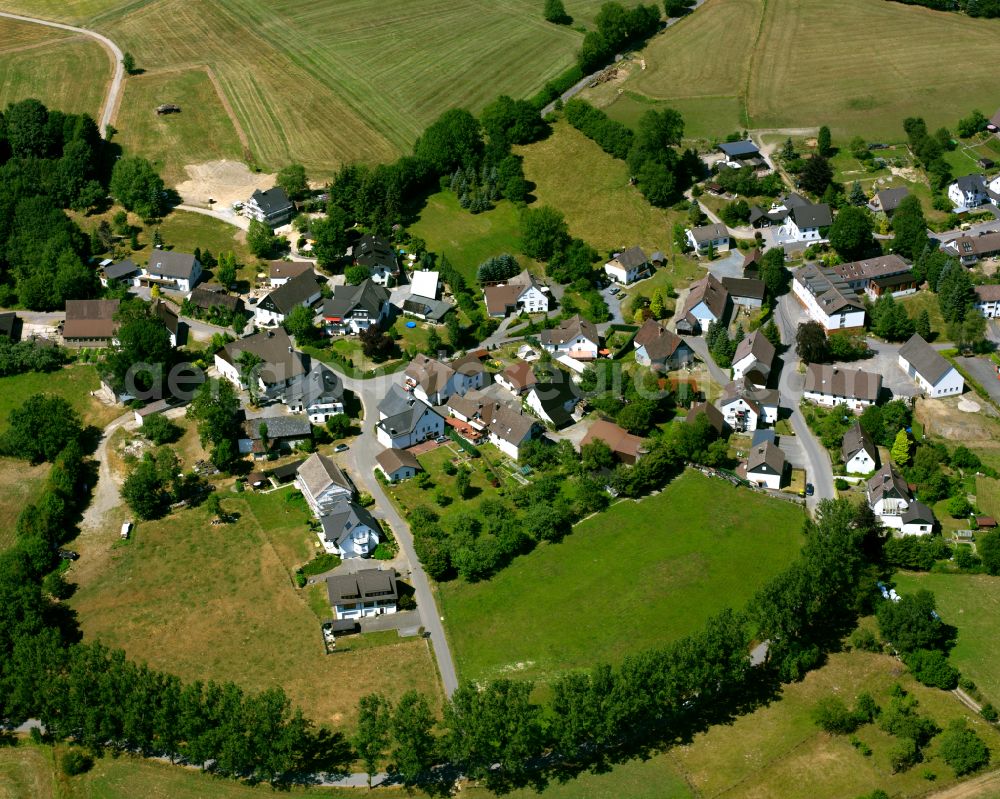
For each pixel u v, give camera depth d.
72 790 156.88
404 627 178.75
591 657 172.75
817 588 171.62
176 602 184.62
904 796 150.88
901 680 168.62
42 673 161.75
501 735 151.38
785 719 163.12
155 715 155.50
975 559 186.75
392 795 154.25
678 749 159.25
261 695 156.38
